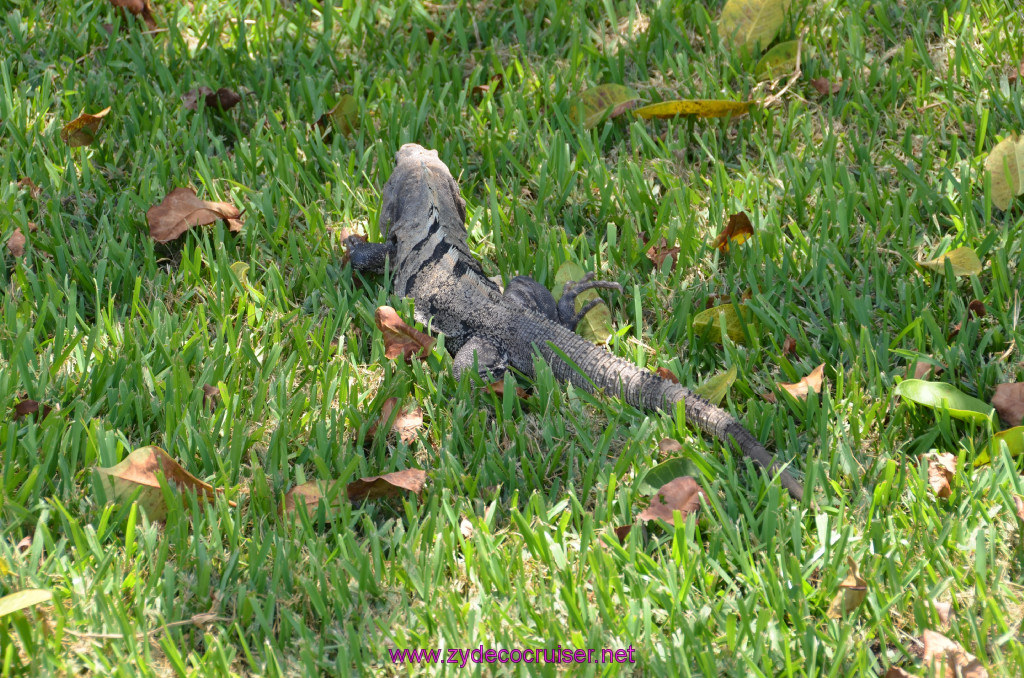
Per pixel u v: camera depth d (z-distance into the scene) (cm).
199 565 301
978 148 482
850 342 383
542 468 347
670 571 297
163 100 521
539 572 310
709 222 460
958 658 269
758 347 387
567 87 529
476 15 606
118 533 318
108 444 328
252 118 531
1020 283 407
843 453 339
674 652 275
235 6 606
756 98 531
